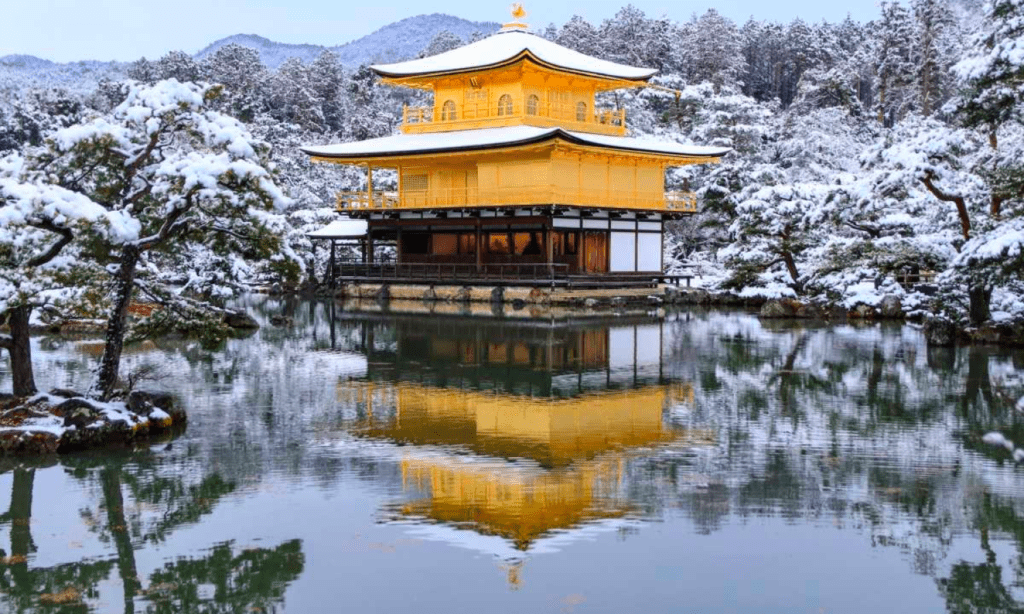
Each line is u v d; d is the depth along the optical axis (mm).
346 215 71188
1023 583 13016
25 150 20734
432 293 62438
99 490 17078
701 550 14180
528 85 65250
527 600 12531
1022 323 36750
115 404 21000
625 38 121188
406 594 12734
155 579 13289
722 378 29500
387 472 18234
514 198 58312
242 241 21359
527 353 35438
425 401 25484
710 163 76500
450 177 65812
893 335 41438
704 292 61188
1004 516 15586
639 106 86625
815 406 24734
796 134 81500
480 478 17844
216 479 17750
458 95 67938
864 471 18250
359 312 53531
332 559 13922
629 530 15016
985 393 26453
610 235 62812
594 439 20969
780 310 50656
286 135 97875
